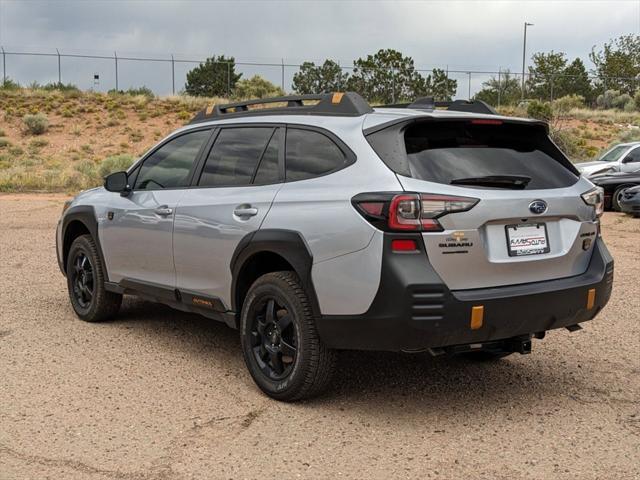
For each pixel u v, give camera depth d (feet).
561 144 112.68
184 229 18.34
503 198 14.58
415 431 14.51
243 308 16.66
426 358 19.42
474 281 14.40
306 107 17.12
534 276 15.23
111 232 21.18
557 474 12.69
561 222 15.74
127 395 16.34
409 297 13.66
